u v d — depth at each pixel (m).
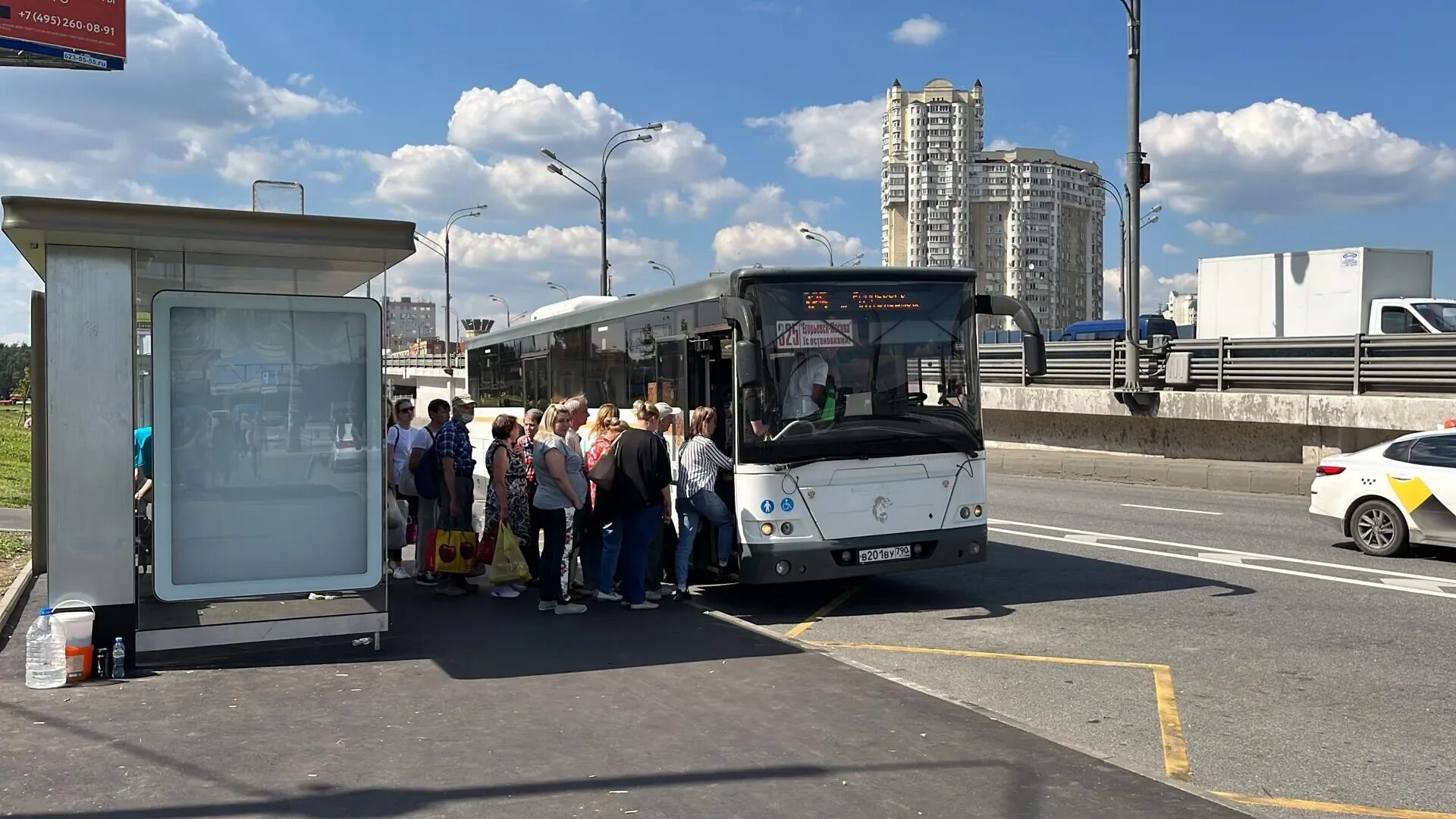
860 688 7.05
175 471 8.05
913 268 10.52
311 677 7.41
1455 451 12.12
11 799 5.12
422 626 9.18
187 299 8.02
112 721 6.36
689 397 11.27
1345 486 12.99
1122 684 7.48
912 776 5.40
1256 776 5.67
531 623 9.26
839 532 9.99
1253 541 14.12
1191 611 9.82
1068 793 5.16
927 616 10.07
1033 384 29.50
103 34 17.70
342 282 9.91
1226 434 24.75
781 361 9.98
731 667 7.67
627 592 9.96
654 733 6.11
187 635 7.79
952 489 10.41
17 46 16.95
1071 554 13.40
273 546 8.30
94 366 7.56
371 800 5.10
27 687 7.13
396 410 11.66
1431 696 7.07
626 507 9.84
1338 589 10.65
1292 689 7.26
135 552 7.74
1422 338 20.64
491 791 5.22
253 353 8.26
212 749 5.84
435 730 6.18
